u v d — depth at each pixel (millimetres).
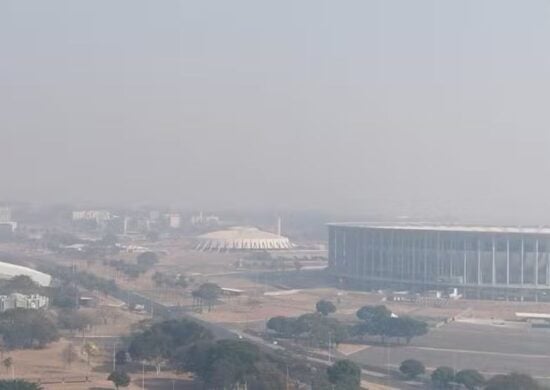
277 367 165250
